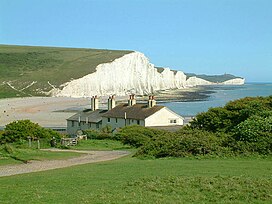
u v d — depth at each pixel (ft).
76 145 150.92
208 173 56.75
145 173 59.88
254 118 92.68
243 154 80.28
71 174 64.59
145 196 43.32
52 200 43.75
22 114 369.50
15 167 85.81
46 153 111.55
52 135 160.66
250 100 122.93
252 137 84.99
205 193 44.04
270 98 122.83
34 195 46.68
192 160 78.48
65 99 531.91
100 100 528.63
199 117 121.08
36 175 67.41
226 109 119.85
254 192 43.19
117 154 117.39
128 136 155.02
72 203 41.96
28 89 623.77
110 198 42.80
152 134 155.94
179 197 42.70
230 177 50.72
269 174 55.21
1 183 58.70
